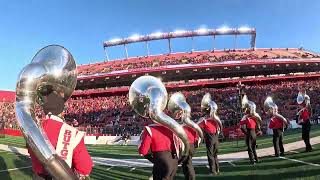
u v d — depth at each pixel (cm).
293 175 905
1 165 1181
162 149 537
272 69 4994
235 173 1004
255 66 4884
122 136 2628
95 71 5188
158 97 490
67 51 251
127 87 4794
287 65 4988
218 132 1023
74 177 179
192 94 4072
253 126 1145
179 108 721
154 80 507
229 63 4791
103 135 2766
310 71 5169
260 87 4244
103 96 4716
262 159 1216
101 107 4006
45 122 250
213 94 3956
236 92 3919
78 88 5047
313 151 1258
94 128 2831
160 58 5578
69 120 3688
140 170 1192
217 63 4781
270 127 1243
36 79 220
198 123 1023
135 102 503
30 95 213
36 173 254
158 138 538
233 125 2395
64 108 262
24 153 1494
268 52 5725
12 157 1358
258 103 3566
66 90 252
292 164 1055
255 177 926
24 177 1013
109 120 3597
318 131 1941
